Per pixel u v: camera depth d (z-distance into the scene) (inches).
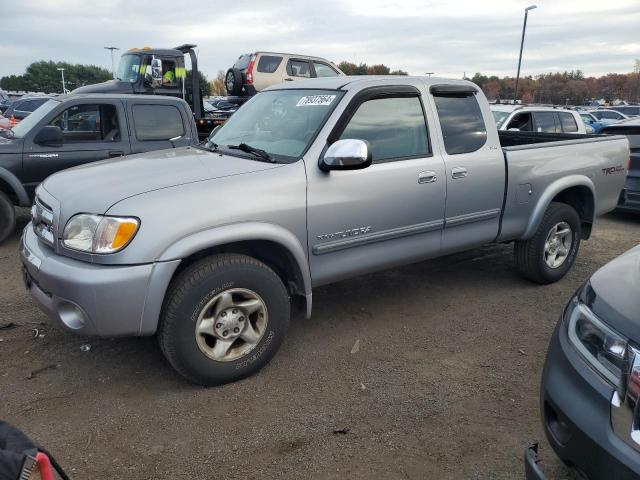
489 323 175.3
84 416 122.3
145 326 120.3
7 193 266.5
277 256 146.4
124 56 509.4
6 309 179.9
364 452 112.0
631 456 73.2
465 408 128.1
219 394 131.4
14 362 145.3
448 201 169.2
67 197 128.4
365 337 163.6
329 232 145.2
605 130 337.4
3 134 273.7
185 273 125.0
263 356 138.3
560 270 208.8
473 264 234.4
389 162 156.5
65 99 273.7
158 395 130.7
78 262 120.3
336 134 148.3
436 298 195.3
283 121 159.8
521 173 187.0
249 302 133.6
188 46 506.0
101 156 275.7
